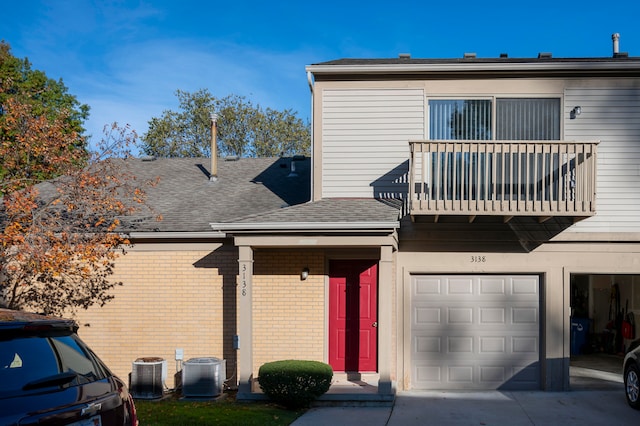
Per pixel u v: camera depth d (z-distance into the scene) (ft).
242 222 33.30
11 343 14.38
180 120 123.24
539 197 35.04
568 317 36.50
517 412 30.91
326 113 38.58
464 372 37.11
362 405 32.07
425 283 37.63
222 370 36.04
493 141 33.68
